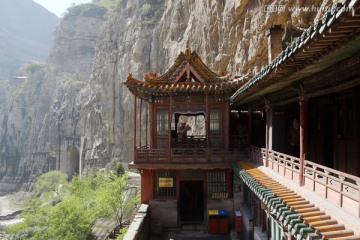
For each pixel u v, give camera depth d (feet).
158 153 70.38
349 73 27.09
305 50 24.11
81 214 111.96
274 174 45.73
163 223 73.05
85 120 298.35
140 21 252.83
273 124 57.26
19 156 417.08
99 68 293.02
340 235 21.09
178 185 73.72
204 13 158.61
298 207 27.84
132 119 231.30
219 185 73.56
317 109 52.65
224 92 72.13
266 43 102.27
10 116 442.09
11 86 522.47
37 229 133.69
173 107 73.10
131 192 141.69
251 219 57.57
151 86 69.62
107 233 114.83
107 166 231.71
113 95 258.16
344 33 20.16
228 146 72.49
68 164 339.36
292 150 57.11
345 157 41.70
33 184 358.43
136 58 238.27
